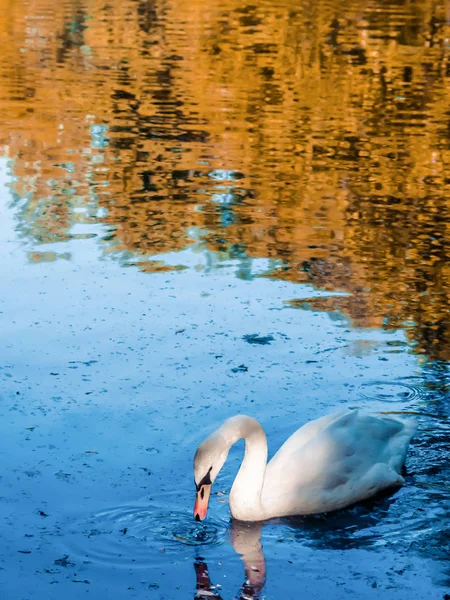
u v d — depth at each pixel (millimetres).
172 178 12547
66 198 11492
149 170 12898
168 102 17219
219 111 16578
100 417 6129
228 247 9789
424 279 9016
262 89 18438
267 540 4977
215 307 8070
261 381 6703
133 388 6539
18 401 6309
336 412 5863
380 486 5430
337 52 22438
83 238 9922
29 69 19766
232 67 20516
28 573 4590
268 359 7062
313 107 17109
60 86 18266
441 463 5766
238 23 26219
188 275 8875
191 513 5176
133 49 22391
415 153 14125
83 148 13977
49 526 4980
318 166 13336
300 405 6371
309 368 6934
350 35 24641
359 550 4887
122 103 17016
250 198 11719
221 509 5285
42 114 16016
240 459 5867
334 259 9523
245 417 5172
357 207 11492
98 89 18109
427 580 4613
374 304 8281
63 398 6367
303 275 9008
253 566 4719
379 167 13352
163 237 10047
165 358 7023
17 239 9828
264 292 8492
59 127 15188
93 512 5121
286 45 23188
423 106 17312
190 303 8141
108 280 8641
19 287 8383
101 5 29156
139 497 5277
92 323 7621
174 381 6664
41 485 5348
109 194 11727
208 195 11797
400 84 19172
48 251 9453
